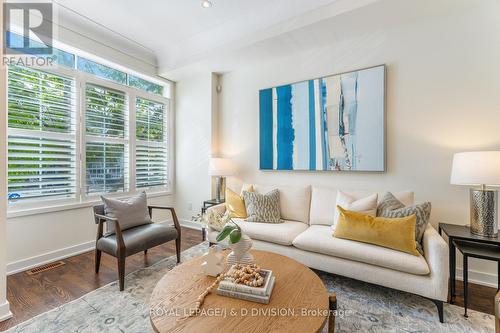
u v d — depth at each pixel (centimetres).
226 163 341
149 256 272
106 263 253
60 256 264
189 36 321
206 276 147
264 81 338
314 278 144
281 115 318
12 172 234
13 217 231
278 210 274
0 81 162
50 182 261
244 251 157
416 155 242
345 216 206
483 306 178
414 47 242
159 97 392
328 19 237
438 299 159
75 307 176
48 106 261
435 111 234
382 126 254
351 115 271
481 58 215
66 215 271
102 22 283
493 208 184
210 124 374
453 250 188
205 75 377
